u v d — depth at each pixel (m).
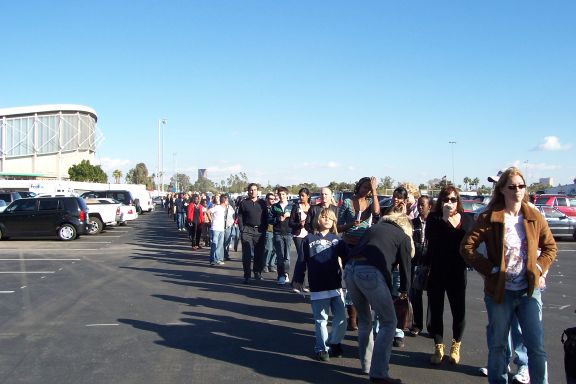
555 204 24.58
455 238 5.85
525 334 4.48
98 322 7.63
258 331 7.24
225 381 5.34
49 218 20.64
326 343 6.16
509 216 4.56
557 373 5.60
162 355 6.15
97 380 5.32
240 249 18.16
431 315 5.97
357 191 7.09
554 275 12.64
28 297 9.38
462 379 5.42
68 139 90.38
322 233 6.13
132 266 13.53
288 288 10.55
